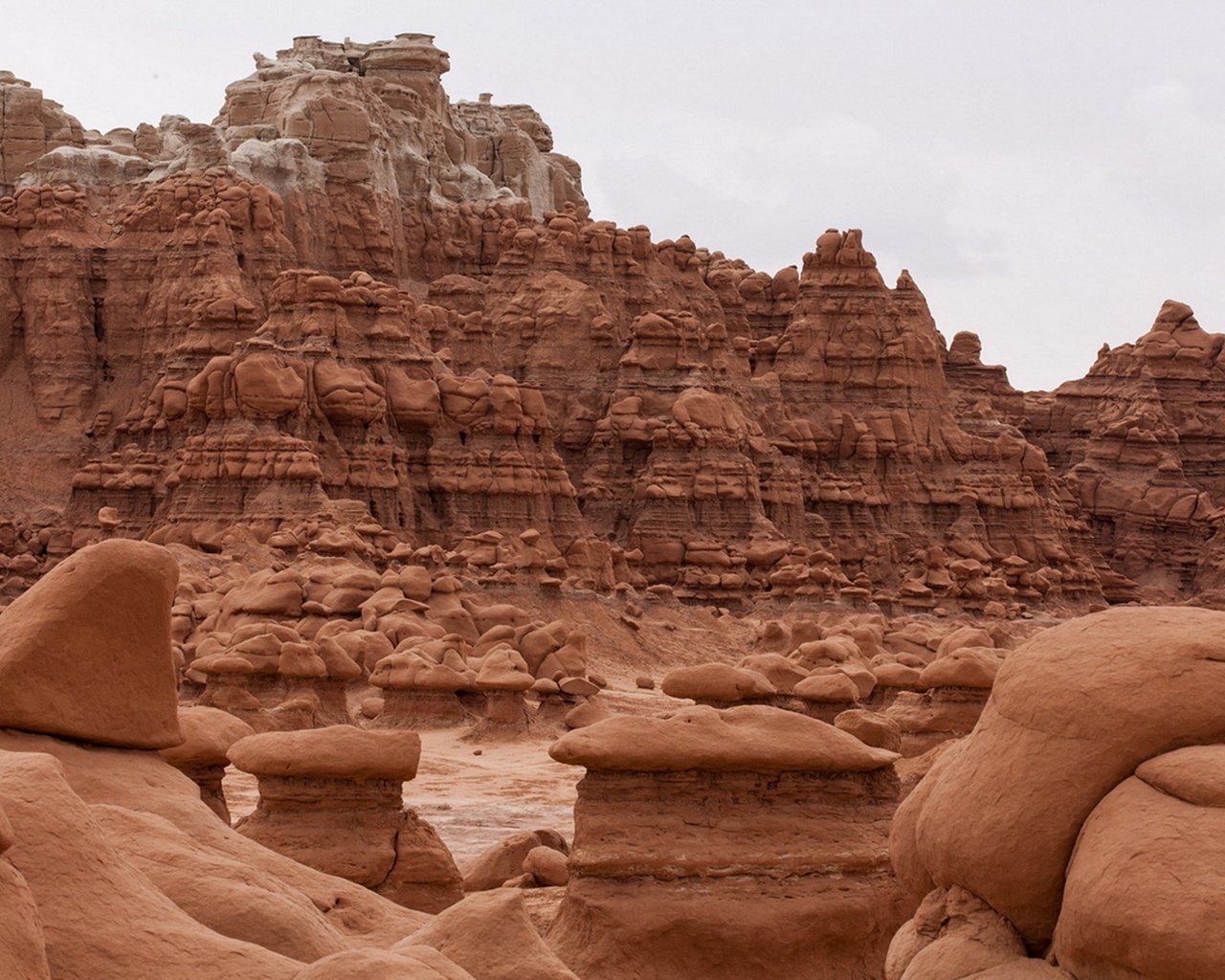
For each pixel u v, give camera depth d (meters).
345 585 58.38
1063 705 9.64
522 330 100.81
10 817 9.64
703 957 15.93
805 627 67.50
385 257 102.19
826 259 110.31
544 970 11.24
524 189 123.44
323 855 18.81
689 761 16.33
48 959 9.20
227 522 74.38
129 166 100.69
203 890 11.12
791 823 16.52
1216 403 133.25
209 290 89.44
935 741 31.45
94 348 92.81
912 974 9.86
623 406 95.88
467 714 47.28
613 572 85.44
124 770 13.93
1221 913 8.43
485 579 71.19
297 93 104.38
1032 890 9.59
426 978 8.62
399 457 82.75
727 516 92.12
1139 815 9.05
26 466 89.31
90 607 13.92
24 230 94.62
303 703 40.53
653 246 109.75
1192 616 9.84
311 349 81.50
